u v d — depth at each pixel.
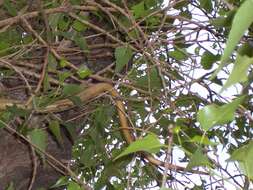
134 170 2.10
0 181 1.95
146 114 2.01
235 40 0.54
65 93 1.65
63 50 1.96
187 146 1.42
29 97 1.83
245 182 1.06
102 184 2.03
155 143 0.81
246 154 0.78
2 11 2.09
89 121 2.26
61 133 2.03
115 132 2.29
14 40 2.11
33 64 1.94
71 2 1.93
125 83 1.83
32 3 2.01
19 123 1.84
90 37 1.99
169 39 1.85
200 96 1.82
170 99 1.82
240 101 0.76
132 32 1.85
